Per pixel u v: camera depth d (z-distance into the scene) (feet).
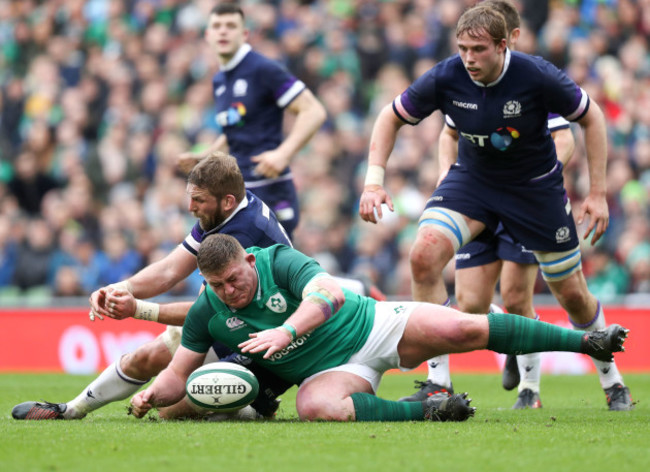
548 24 171.73
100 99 174.91
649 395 85.46
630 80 166.40
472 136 63.52
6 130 177.88
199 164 57.82
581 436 47.70
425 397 64.49
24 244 151.43
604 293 137.08
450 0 177.06
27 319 130.11
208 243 51.31
